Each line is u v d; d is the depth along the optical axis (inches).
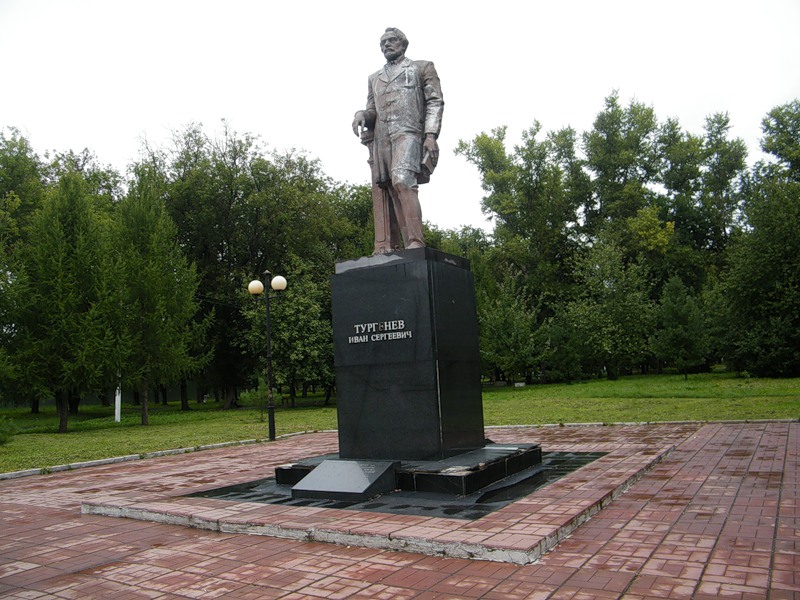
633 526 195.3
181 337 912.3
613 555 166.7
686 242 1680.6
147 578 168.6
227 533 214.4
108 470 407.5
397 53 322.0
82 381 801.6
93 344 786.2
